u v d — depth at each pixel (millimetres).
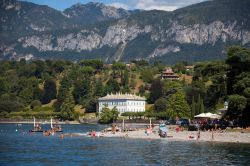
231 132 175250
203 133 180000
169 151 125750
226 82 194375
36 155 117875
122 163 101250
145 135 195125
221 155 114375
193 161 103500
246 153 118500
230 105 179375
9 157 113312
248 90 174000
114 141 166750
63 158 110812
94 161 104688
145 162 102500
